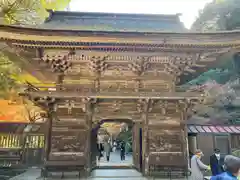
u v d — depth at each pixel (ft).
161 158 36.73
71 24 44.60
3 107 67.56
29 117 65.41
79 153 36.47
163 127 38.50
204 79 83.66
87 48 36.73
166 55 39.19
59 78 40.29
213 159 28.94
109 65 40.32
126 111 39.65
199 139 47.65
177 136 38.17
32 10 81.76
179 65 40.22
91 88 39.99
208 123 53.98
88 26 43.91
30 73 65.46
